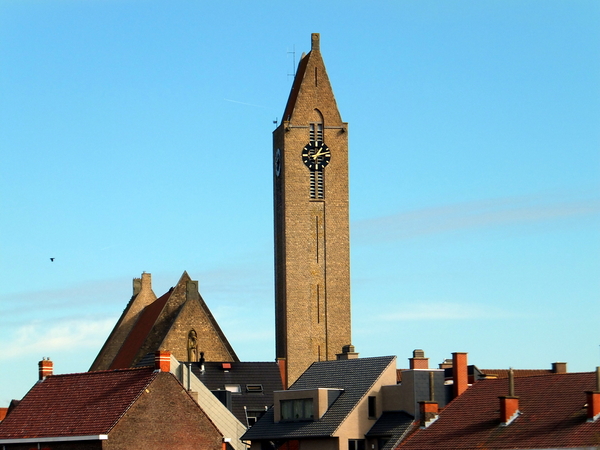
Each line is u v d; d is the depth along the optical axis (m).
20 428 120.56
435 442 114.19
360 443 129.75
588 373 112.06
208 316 193.62
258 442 136.62
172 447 116.00
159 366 117.88
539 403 110.75
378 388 132.00
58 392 123.75
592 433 101.06
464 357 129.62
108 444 113.06
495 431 110.12
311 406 133.62
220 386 163.62
